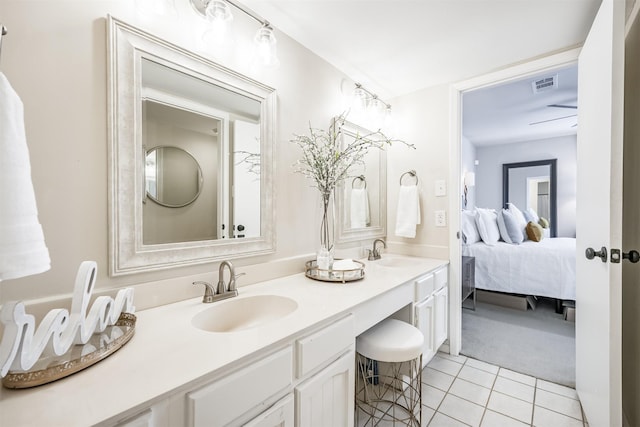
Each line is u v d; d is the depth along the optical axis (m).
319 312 1.06
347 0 1.38
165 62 1.11
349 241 2.11
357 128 2.18
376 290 1.35
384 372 1.77
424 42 1.74
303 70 1.73
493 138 5.00
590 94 1.40
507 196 5.30
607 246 1.15
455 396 1.69
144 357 0.72
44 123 0.84
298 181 1.69
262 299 1.28
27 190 0.54
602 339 1.23
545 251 3.03
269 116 1.50
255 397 0.77
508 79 2.03
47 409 0.53
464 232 3.46
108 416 0.52
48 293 0.85
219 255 1.29
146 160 1.06
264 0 1.37
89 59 0.92
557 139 4.85
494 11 1.46
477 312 3.14
